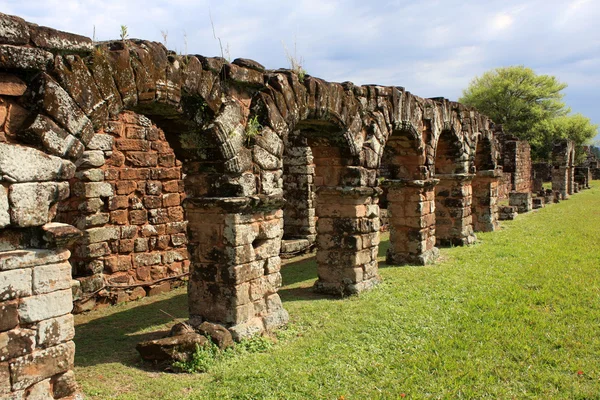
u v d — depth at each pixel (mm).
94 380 7008
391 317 9742
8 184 5434
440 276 12898
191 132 8258
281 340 8641
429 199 15023
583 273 12633
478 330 8898
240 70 8438
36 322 5609
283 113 9242
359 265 11586
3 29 5262
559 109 57031
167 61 7297
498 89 54844
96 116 6270
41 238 5727
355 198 11344
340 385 7008
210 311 8688
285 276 13664
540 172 46656
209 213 8562
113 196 11078
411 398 6594
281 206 9305
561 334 8633
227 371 7297
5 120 5523
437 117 15180
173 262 12445
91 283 10508
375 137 11898
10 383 5402
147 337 8828
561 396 6660
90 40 6207
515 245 17047
